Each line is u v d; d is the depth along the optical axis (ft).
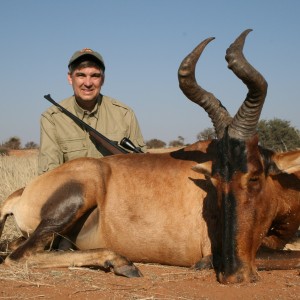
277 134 18.38
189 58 5.74
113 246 6.65
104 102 8.80
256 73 5.15
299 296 4.90
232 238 5.32
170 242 6.38
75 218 6.56
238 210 5.32
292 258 5.92
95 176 6.66
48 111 8.32
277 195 6.04
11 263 6.24
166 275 5.83
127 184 6.68
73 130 8.29
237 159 5.33
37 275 5.76
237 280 5.26
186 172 6.51
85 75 8.37
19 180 12.60
